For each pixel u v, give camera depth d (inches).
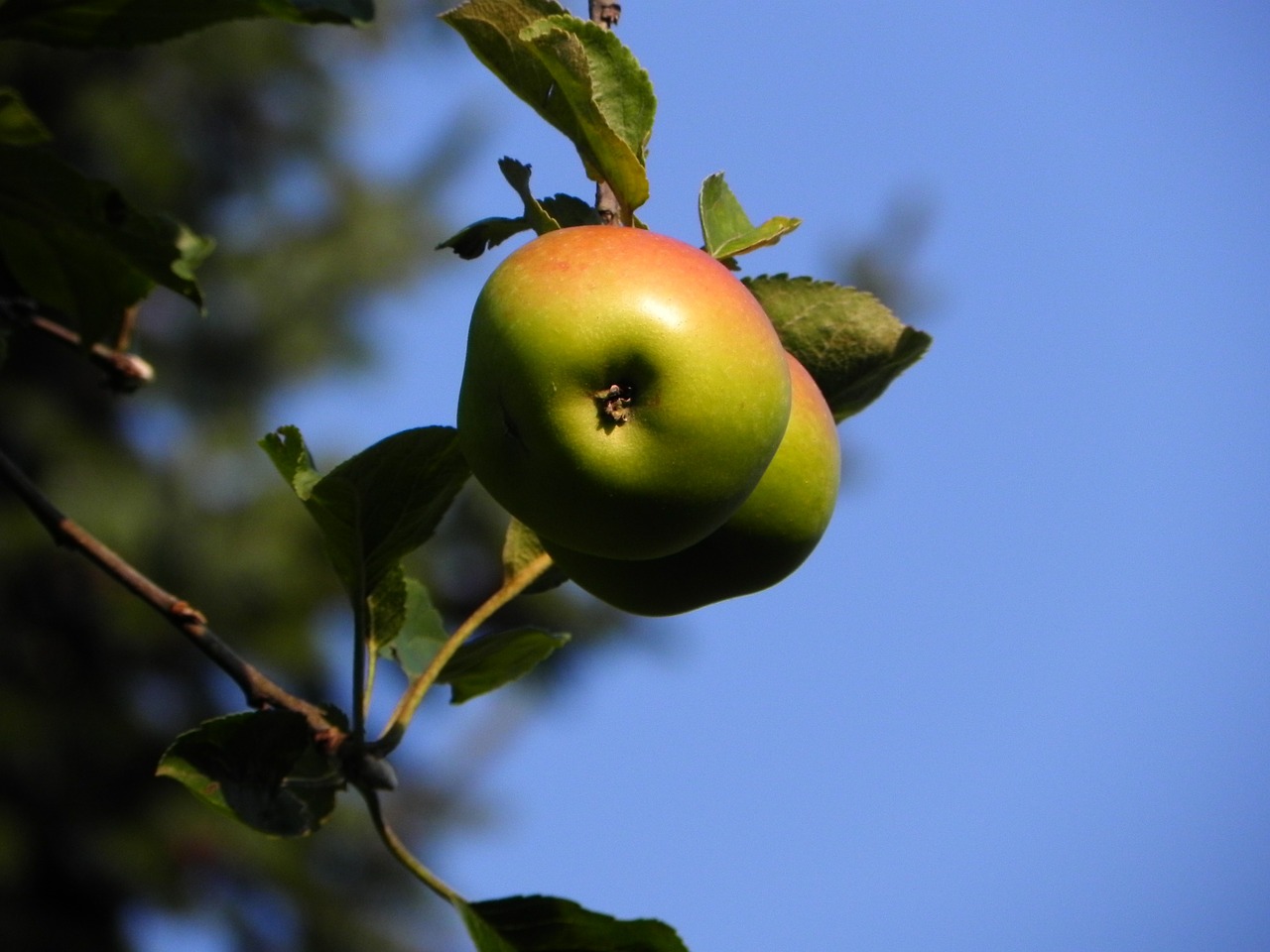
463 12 261.6
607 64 267.7
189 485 1201.4
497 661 319.9
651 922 281.7
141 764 1132.5
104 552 310.2
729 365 244.1
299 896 1139.9
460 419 254.2
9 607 1106.7
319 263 1332.4
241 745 271.1
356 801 1204.5
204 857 1115.3
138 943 1115.3
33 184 319.3
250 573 1149.1
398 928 1195.9
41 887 1081.4
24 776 1075.3
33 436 1125.7
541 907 283.3
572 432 242.1
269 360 1286.9
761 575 289.4
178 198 1282.0
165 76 1284.4
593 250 249.4
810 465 285.1
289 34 1343.5
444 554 1179.9
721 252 291.9
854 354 309.6
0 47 1182.3
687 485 246.1
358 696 285.7
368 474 264.2
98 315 361.4
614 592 290.8
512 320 243.6
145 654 1152.2
